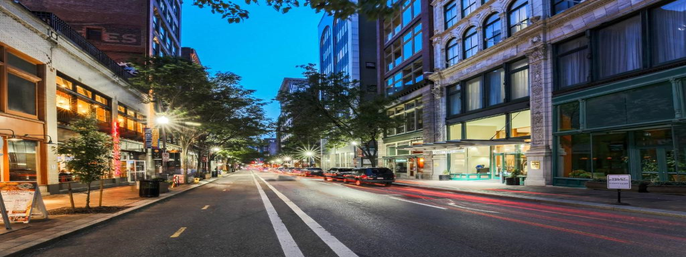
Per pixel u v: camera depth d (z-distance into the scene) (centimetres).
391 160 4453
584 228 894
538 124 2303
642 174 1788
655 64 1744
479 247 696
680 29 1655
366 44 6806
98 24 4062
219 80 2908
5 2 1667
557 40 2209
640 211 1164
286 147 8875
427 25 3600
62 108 2188
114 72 2848
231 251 689
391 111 4559
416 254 650
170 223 1038
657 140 1734
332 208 1335
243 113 3506
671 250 663
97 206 1377
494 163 3059
